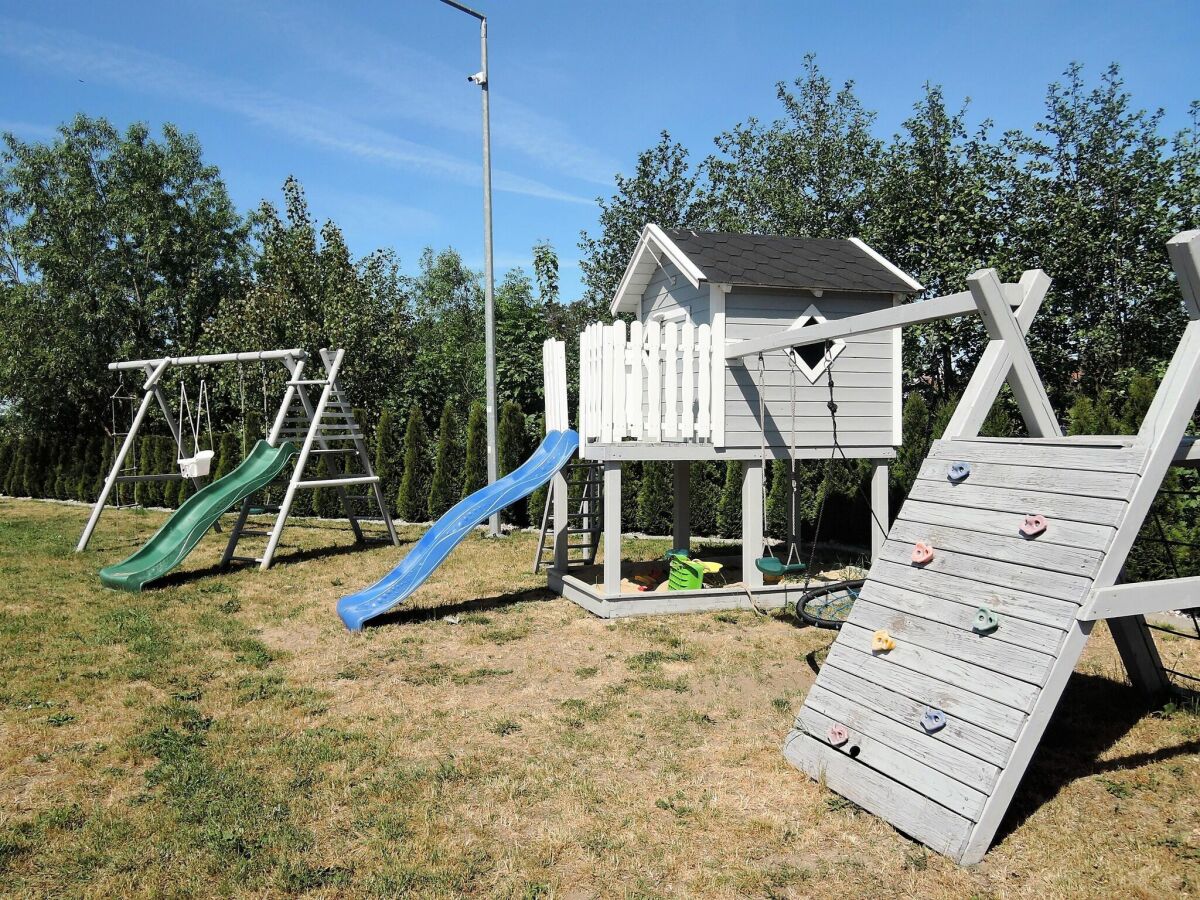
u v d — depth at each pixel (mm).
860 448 8828
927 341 14703
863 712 4242
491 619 7824
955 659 3979
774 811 4000
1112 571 3699
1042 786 4254
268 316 19250
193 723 5191
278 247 19938
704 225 21469
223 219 29188
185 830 3828
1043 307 13445
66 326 25078
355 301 19562
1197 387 3891
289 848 3650
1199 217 12305
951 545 4359
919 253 15016
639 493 13750
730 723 5148
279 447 11594
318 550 12195
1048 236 13633
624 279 10461
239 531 10789
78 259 26203
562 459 8914
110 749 4785
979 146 14992
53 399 25859
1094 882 3375
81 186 27000
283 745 4824
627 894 3320
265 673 6246
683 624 7562
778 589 8281
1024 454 4332
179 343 27500
